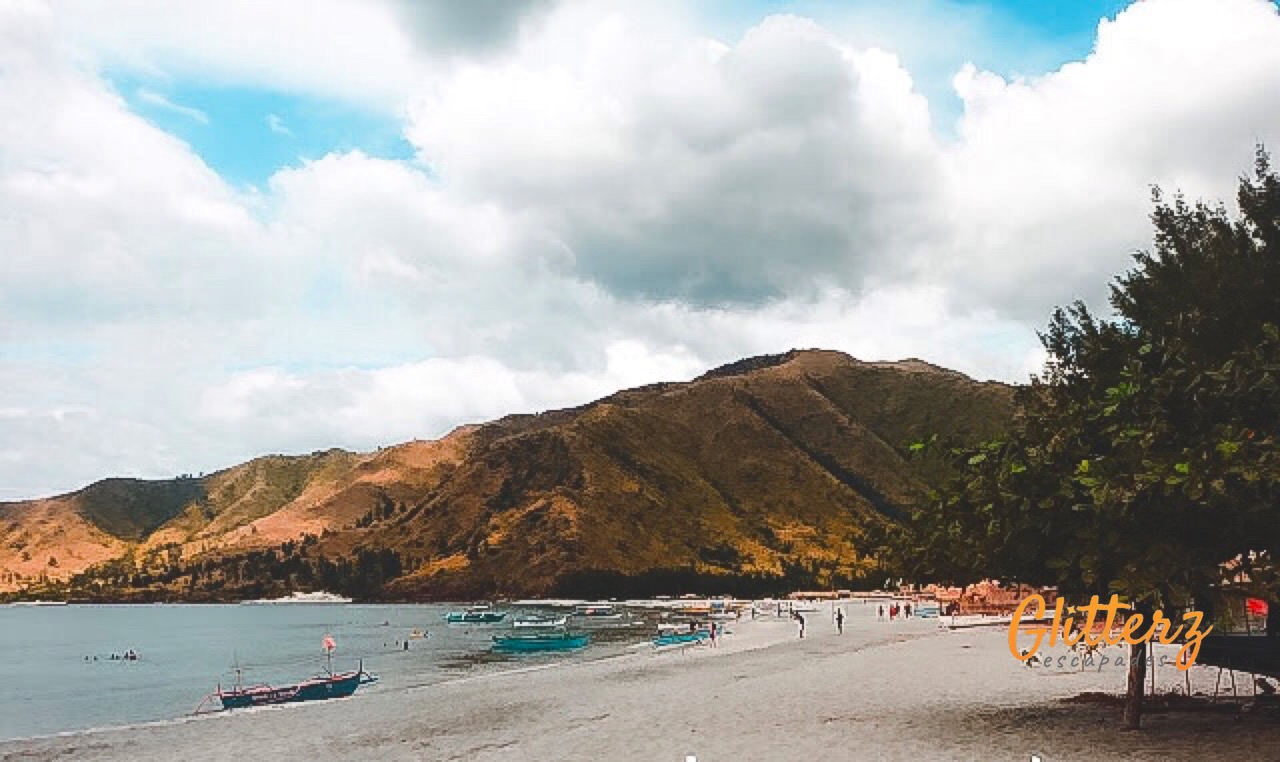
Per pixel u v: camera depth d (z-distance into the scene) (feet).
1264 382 63.26
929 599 607.78
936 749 67.87
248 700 177.37
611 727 89.20
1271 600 59.62
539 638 326.24
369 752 84.99
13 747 101.19
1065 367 87.15
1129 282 89.66
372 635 463.83
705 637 324.80
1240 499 58.95
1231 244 79.82
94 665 327.67
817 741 74.02
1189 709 78.07
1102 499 57.82
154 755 91.56
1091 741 67.92
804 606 630.33
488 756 76.33
